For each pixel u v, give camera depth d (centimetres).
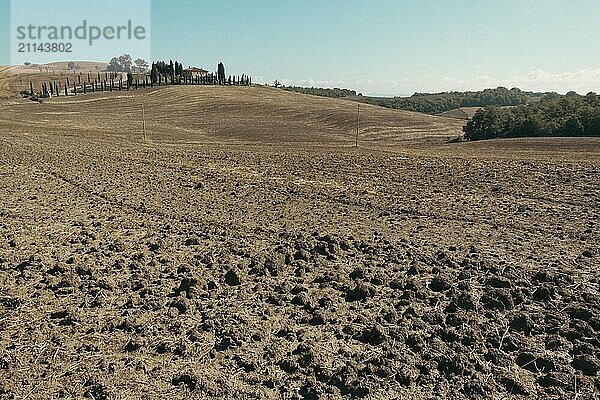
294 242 1029
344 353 584
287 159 2683
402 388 519
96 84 11931
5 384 515
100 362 558
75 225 1170
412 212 1362
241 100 9425
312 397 502
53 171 2033
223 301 725
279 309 701
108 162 2402
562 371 550
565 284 793
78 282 780
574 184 1788
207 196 1591
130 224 1187
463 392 515
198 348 590
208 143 4047
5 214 1259
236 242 1041
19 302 707
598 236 1099
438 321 668
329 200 1542
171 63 13438
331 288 782
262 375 539
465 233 1138
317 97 11694
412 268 851
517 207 1432
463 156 2884
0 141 3284
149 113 7975
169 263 895
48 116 7044
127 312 682
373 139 5412
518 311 697
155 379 529
